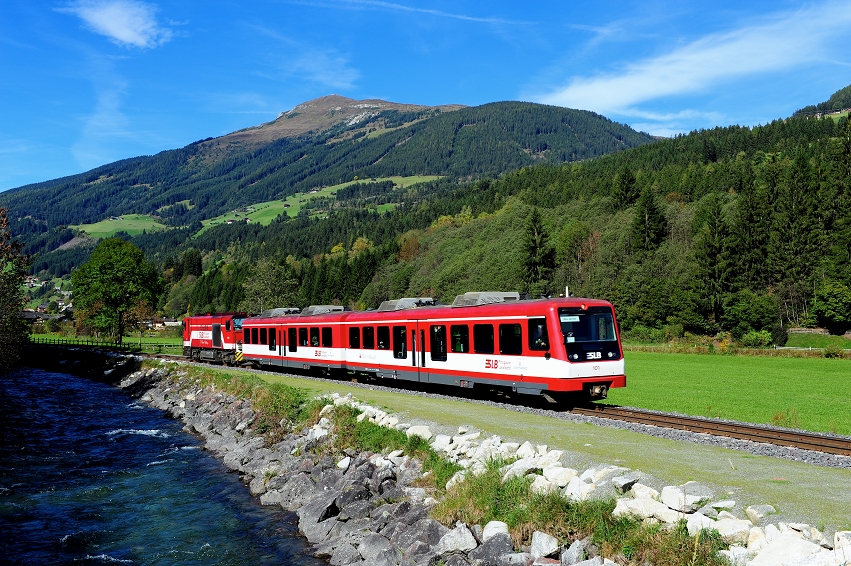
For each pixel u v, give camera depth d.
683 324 94.94
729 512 10.12
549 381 22.91
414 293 127.44
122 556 14.74
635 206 127.00
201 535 16.03
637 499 10.80
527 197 178.00
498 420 19.94
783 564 8.27
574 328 23.06
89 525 16.92
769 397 31.28
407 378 30.34
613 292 101.12
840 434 20.59
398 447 18.47
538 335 23.41
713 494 10.92
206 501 19.02
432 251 141.38
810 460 15.12
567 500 11.68
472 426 18.48
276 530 16.27
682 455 14.20
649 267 103.81
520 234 123.00
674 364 52.88
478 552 11.30
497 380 25.23
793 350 62.19
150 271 90.94
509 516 11.91
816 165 123.31
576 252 116.44
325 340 37.38
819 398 30.88
